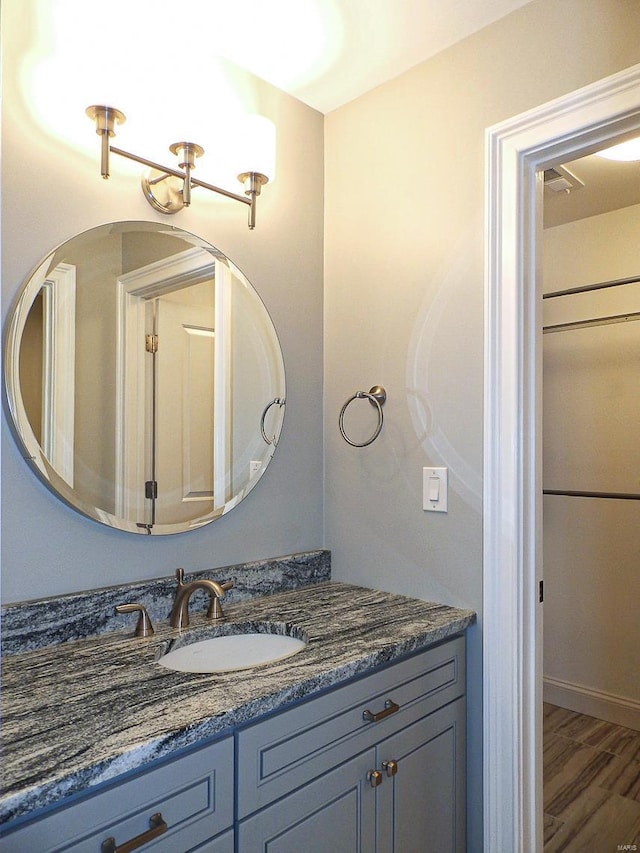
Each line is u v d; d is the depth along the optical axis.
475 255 1.60
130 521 1.47
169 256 1.57
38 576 1.31
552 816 2.05
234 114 1.58
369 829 1.28
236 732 1.04
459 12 1.54
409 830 1.38
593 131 1.41
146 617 1.38
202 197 1.65
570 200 2.70
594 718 2.81
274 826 1.09
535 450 1.54
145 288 1.51
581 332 2.93
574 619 2.91
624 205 2.77
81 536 1.39
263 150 1.61
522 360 1.52
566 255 3.00
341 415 1.76
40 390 1.32
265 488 1.79
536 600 1.53
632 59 1.34
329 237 1.99
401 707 1.37
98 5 1.41
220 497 1.66
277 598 1.72
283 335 1.87
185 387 1.60
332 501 1.95
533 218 1.56
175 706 1.01
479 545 1.56
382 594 1.75
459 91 1.65
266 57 1.71
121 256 1.47
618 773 2.33
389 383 1.79
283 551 1.84
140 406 1.50
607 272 2.86
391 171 1.82
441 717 1.48
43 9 1.32
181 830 0.95
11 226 1.29
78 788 0.81
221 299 1.68
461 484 1.61
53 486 1.33
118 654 1.26
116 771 0.85
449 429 1.64
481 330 1.58
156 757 0.90
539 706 1.54
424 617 1.52
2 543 1.26
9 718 0.97
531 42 1.51
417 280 1.73
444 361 1.66
